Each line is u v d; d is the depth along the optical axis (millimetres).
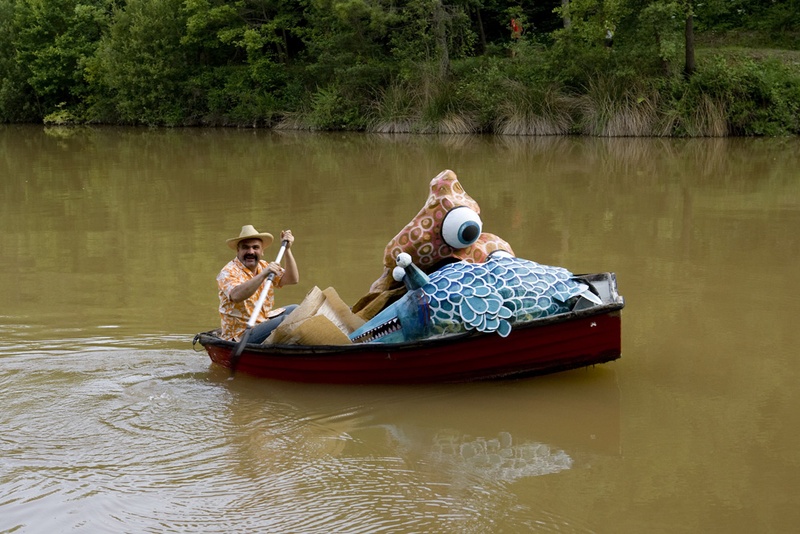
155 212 12461
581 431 5070
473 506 4242
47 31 35250
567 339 5641
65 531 4043
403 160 18406
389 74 27844
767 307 7355
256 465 4688
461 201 6062
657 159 17516
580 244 9781
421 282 5738
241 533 4027
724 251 9367
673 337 6656
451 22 27281
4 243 10414
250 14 31750
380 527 4055
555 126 23984
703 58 23734
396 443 4953
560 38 24344
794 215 11258
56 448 4883
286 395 5668
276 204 12938
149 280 8523
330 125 28047
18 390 5688
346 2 26344
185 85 31797
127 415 5332
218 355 6062
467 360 5684
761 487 4395
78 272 8906
